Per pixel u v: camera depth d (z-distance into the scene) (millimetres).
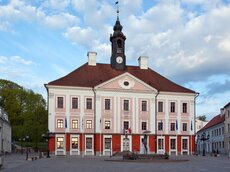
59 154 67750
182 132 74125
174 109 74438
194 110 75438
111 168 31984
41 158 55156
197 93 75625
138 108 72438
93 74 74625
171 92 74250
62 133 68500
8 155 68250
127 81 72375
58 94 69438
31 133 90625
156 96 73688
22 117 97250
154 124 72750
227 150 86375
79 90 70312
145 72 79375
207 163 41250
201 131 111875
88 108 70375
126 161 44188
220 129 93188
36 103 100562
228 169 31594
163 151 72438
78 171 28547
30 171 28828
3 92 98688
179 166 35469
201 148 111312
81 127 69500
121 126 71188
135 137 71438
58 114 68938
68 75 72562
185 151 73750
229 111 86000
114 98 71562
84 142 69250
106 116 70750
